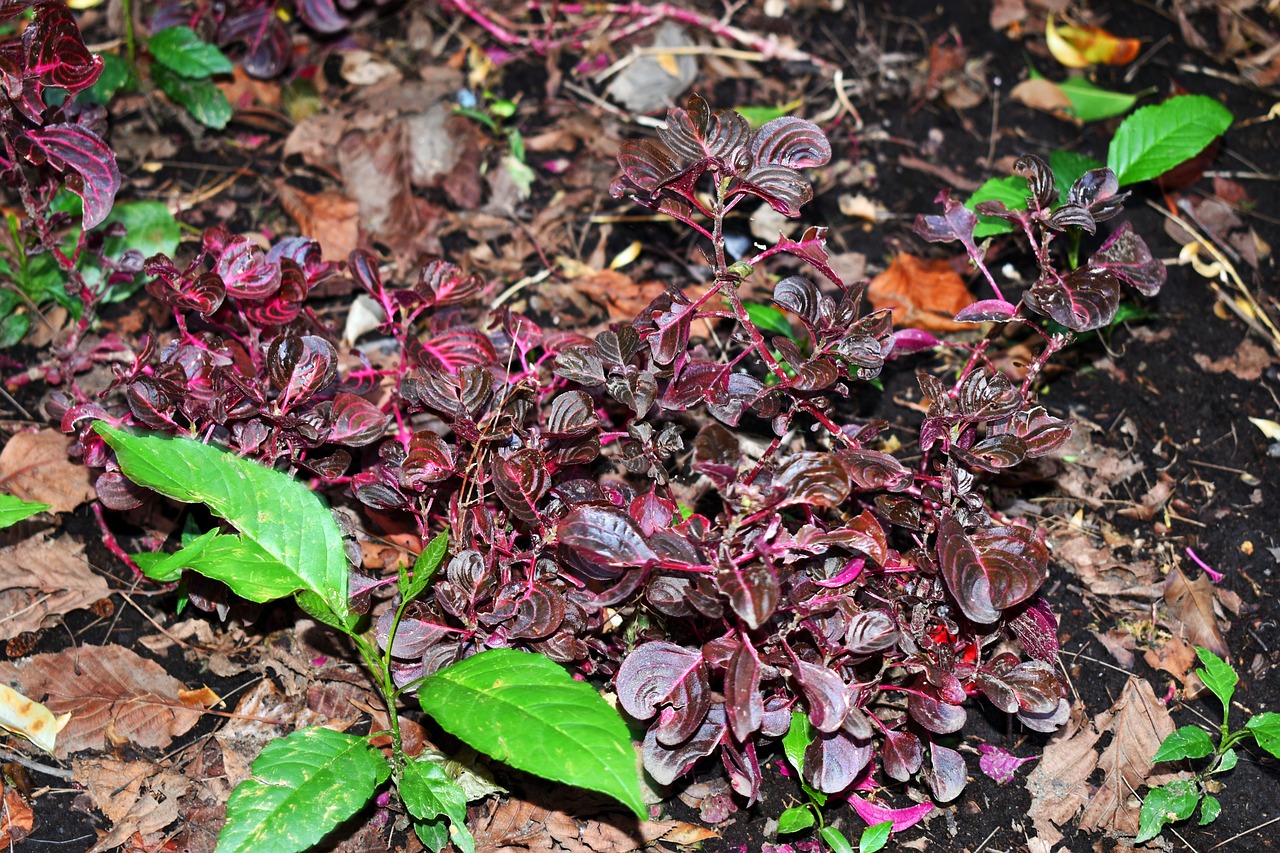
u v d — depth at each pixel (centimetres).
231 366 98
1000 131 114
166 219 107
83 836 95
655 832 95
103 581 100
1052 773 97
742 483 91
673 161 93
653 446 95
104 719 97
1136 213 111
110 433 93
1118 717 98
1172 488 104
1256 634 100
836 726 90
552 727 90
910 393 106
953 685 93
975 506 94
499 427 96
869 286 108
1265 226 111
